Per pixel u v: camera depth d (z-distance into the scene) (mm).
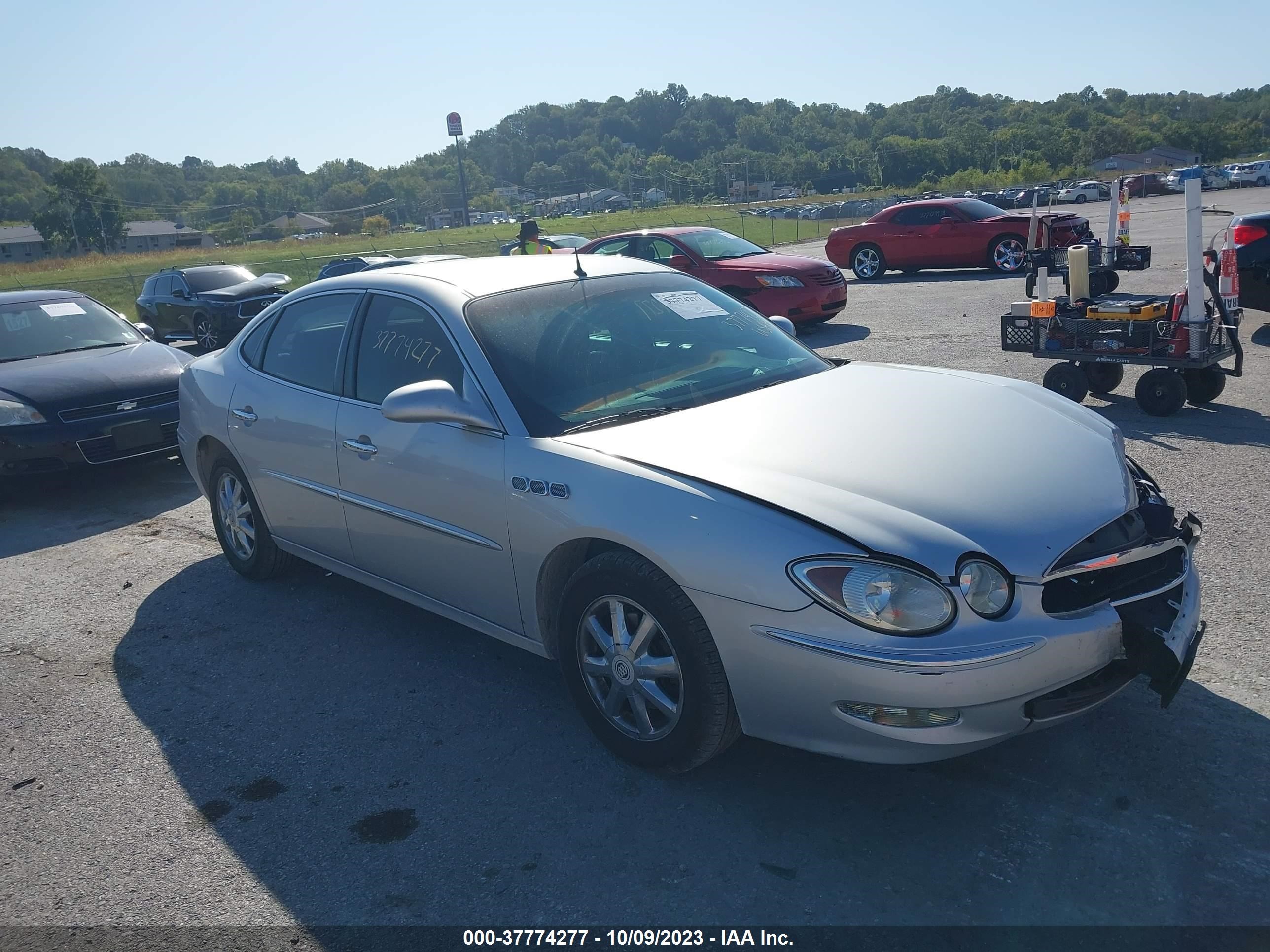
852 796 3016
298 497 4422
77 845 3064
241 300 16484
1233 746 3094
